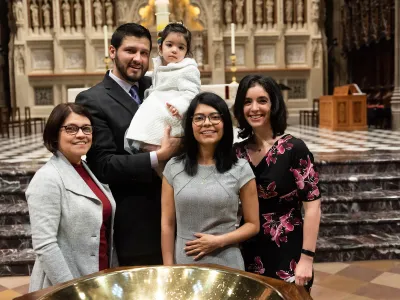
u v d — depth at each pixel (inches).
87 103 101.8
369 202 210.8
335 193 221.0
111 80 105.7
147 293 64.6
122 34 101.5
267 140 100.2
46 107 518.3
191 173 90.6
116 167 96.3
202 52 513.7
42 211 84.0
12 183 220.5
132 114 103.8
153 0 498.6
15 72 513.0
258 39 525.7
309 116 526.0
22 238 188.1
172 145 97.0
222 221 90.7
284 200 98.1
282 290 59.9
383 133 396.5
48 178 85.7
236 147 102.8
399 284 157.2
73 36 513.7
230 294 62.6
